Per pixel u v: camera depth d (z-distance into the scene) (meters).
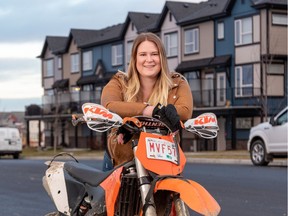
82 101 52.22
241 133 38.91
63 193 5.62
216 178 15.60
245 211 9.87
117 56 51.75
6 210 10.39
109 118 4.46
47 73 63.62
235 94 39.06
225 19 40.38
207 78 41.44
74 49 58.03
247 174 16.86
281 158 23.56
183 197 4.11
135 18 49.28
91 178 5.03
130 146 4.82
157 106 4.51
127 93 5.00
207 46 41.81
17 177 17.28
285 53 37.78
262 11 37.38
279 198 11.43
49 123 60.38
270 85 37.47
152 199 4.28
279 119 20.19
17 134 35.62
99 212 4.91
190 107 4.92
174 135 4.57
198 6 45.50
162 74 4.96
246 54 38.69
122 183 4.56
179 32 44.44
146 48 4.93
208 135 4.79
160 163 4.40
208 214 4.00
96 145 49.00
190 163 24.39
